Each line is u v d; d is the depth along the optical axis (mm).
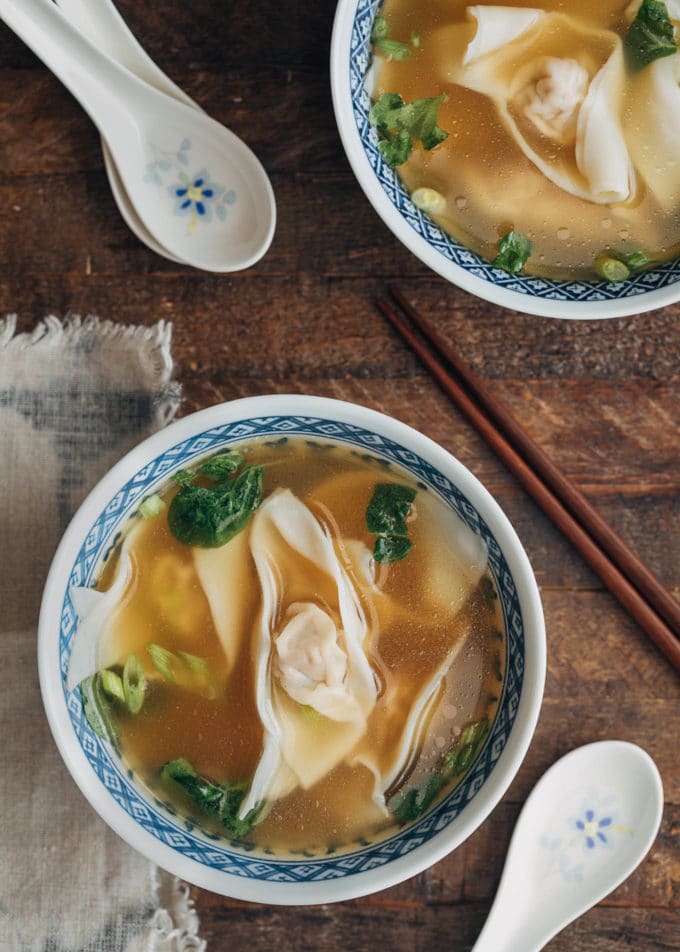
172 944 661
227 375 663
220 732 624
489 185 648
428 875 663
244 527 626
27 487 664
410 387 663
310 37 660
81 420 664
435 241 645
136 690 624
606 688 661
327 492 625
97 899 661
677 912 664
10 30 661
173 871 602
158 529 624
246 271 663
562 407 662
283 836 622
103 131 656
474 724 620
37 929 661
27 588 662
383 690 625
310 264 663
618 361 662
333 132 662
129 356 662
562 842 662
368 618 627
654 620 648
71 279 665
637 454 661
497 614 619
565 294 641
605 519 662
